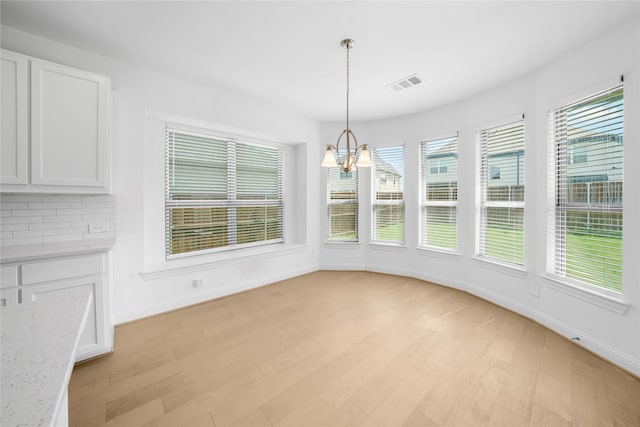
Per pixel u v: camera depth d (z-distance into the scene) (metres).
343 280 4.00
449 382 1.78
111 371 1.88
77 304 0.89
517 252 2.89
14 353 0.62
